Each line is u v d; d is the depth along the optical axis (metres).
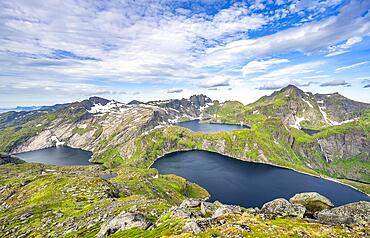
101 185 174.25
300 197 67.19
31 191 177.88
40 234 92.62
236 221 55.19
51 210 125.12
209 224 54.88
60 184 182.12
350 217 54.72
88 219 97.50
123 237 66.56
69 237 81.50
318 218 58.59
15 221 112.31
